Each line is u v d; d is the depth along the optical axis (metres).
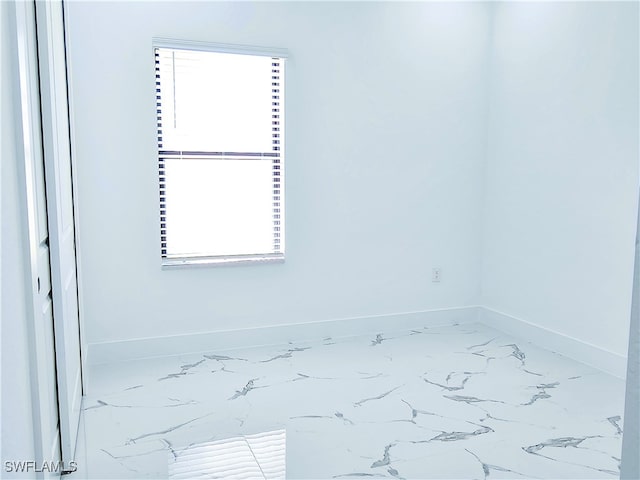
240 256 3.54
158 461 2.19
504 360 3.37
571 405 2.72
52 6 2.01
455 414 2.62
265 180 3.54
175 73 3.26
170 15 3.21
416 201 3.95
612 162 3.11
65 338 2.00
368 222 3.83
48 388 1.79
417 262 4.01
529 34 3.66
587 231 3.28
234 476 2.09
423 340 3.76
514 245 3.87
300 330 3.72
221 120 3.39
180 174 3.34
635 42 2.95
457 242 4.11
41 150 1.81
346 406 2.70
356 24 3.63
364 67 3.68
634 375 0.81
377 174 3.81
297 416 2.59
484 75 4.03
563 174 3.44
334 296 3.80
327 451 2.28
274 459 2.21
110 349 3.29
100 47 3.10
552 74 3.49
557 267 3.51
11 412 1.21
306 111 3.56
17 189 1.34
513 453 2.27
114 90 3.15
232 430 2.45
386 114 3.78
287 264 3.65
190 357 3.39
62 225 2.12
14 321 1.27
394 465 2.17
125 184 3.23
